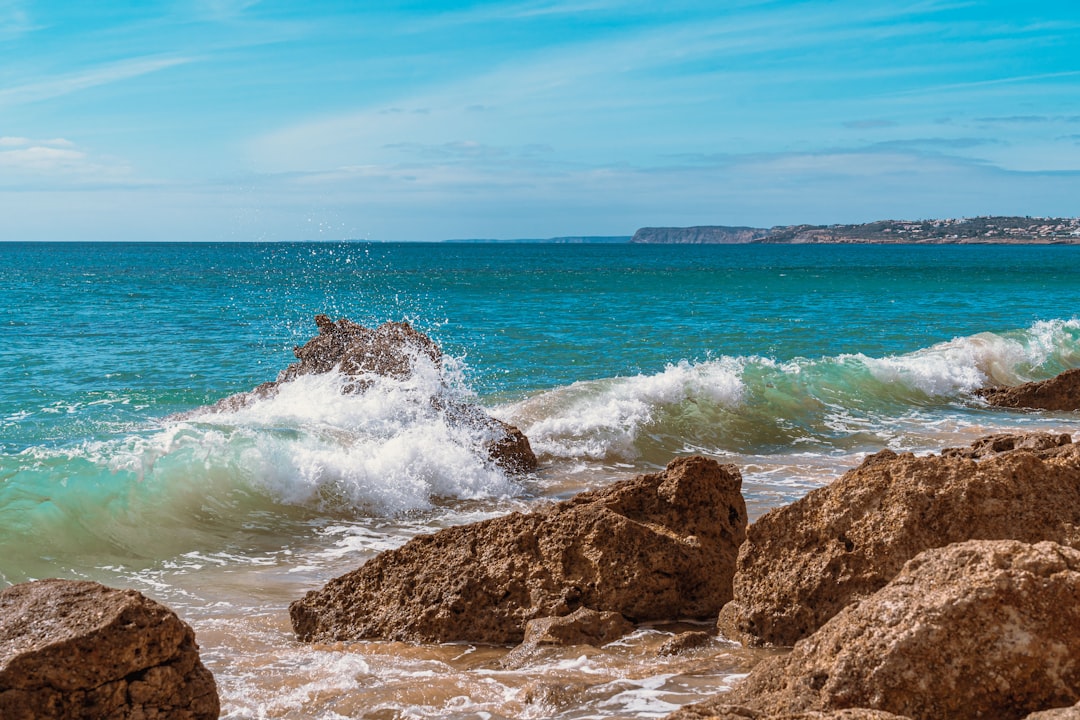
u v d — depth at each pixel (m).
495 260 119.06
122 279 60.72
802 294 50.19
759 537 6.37
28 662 4.26
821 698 4.16
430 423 13.41
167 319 33.03
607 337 28.66
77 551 9.24
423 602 6.96
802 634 6.02
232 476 11.04
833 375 18.83
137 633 4.49
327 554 9.64
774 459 13.98
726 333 30.20
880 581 5.86
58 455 10.66
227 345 26.05
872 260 124.31
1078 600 4.04
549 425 14.77
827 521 6.14
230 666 6.18
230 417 13.77
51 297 43.25
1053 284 60.41
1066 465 6.22
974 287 57.22
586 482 12.80
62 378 20.36
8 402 17.59
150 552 9.42
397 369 14.70
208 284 55.19
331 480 11.34
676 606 6.93
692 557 6.96
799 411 16.92
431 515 11.17
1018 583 4.07
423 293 49.44
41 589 4.77
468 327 31.28
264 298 43.69
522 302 43.16
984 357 22.03
